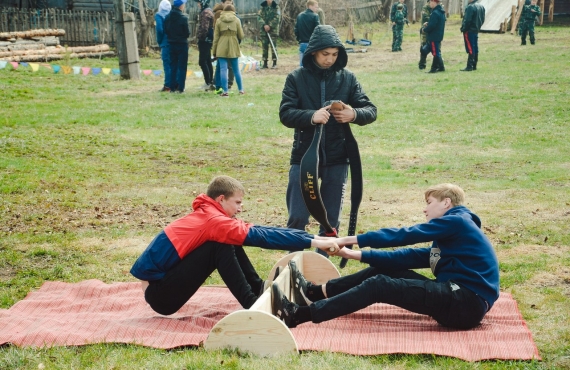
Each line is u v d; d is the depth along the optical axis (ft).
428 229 14.94
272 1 71.15
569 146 39.65
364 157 38.50
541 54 72.95
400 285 14.52
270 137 42.83
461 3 119.44
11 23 80.18
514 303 17.11
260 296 14.97
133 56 63.72
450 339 14.35
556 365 13.52
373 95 55.36
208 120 46.65
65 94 55.31
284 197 30.50
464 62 70.85
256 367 12.80
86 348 14.07
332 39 18.45
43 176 33.06
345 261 18.83
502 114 47.85
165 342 14.23
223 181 15.79
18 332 14.98
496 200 29.12
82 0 92.07
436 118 47.55
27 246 23.29
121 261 21.97
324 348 13.84
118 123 45.60
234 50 54.29
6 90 54.80
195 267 15.33
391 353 13.62
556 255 21.74
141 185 32.30
